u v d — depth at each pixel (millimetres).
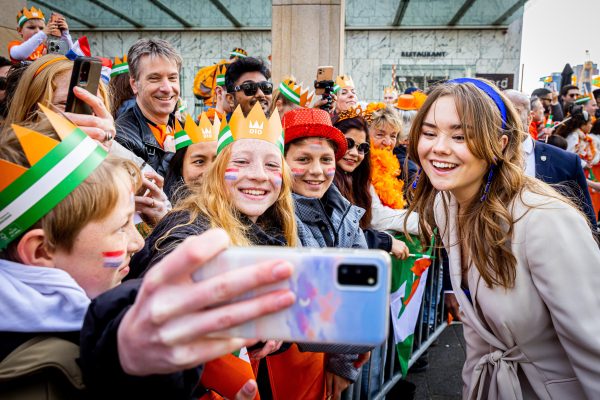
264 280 521
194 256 514
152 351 543
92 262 908
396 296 2789
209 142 2166
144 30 13367
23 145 823
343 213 2191
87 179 884
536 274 1412
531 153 3092
